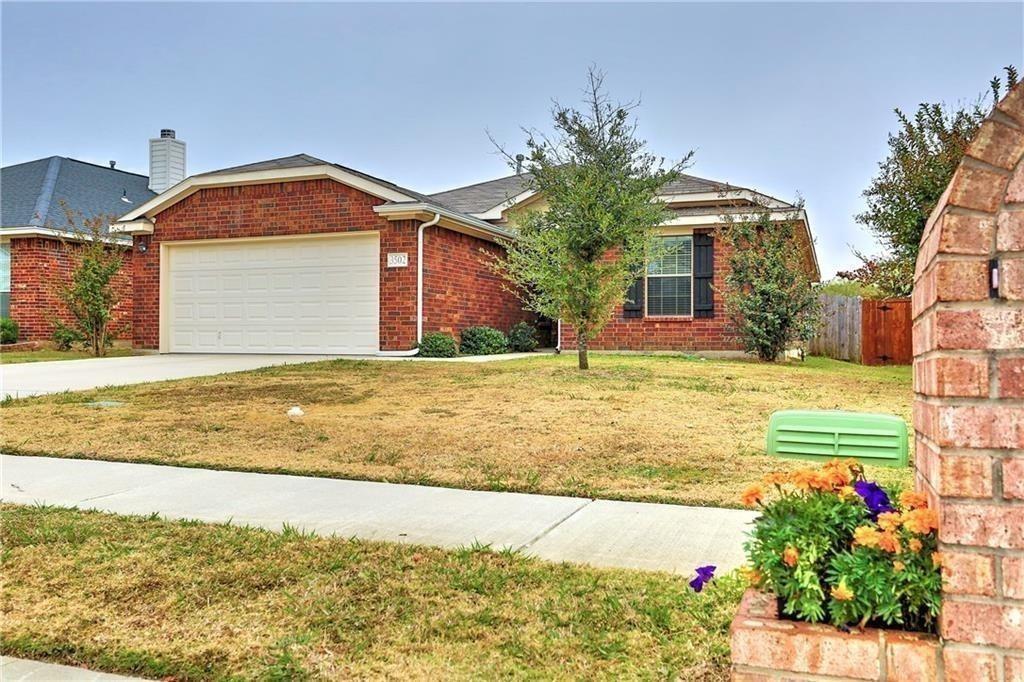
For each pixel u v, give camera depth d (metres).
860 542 2.33
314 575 4.04
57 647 3.29
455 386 11.22
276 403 10.06
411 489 6.01
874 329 17.94
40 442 7.80
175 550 4.43
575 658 3.09
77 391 11.16
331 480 6.33
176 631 3.41
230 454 7.25
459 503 5.57
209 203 17.73
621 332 17.47
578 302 12.51
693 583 2.77
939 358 2.15
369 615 3.54
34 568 4.16
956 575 2.12
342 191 16.55
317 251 16.95
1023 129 2.08
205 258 17.98
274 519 5.12
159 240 18.22
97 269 18.56
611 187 12.21
